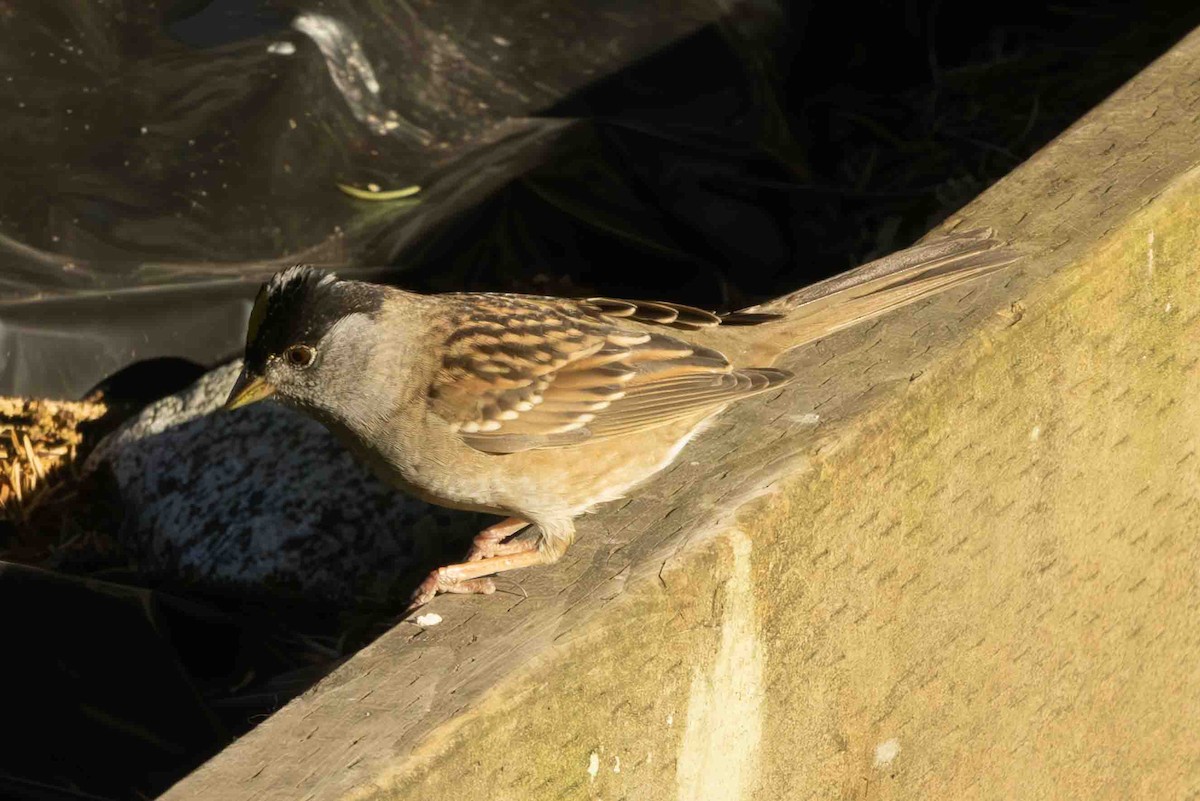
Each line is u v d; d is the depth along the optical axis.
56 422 9.79
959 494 6.57
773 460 5.96
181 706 7.26
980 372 6.46
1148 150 7.49
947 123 12.96
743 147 11.65
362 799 4.54
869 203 12.07
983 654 6.98
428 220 10.60
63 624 7.48
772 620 5.90
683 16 11.97
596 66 11.66
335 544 8.82
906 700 6.65
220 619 8.26
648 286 11.05
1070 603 7.34
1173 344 7.35
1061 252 6.80
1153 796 8.43
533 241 10.84
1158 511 7.67
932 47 13.63
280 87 10.53
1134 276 7.02
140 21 10.55
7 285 9.84
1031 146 12.58
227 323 10.14
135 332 10.03
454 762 4.79
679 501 5.89
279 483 9.07
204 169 10.30
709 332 6.59
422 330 6.44
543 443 6.25
